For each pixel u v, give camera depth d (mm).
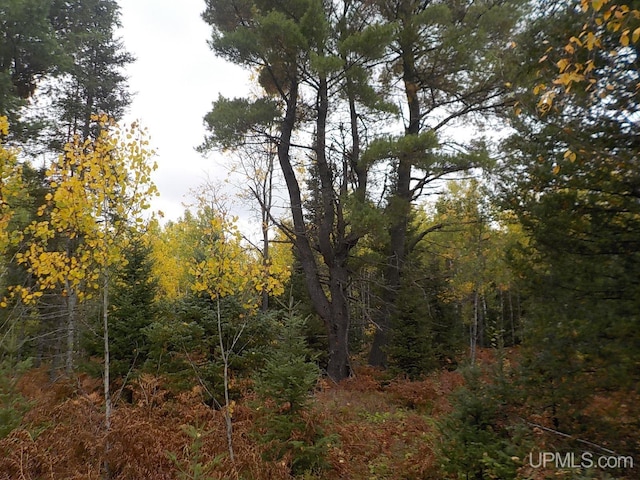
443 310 17281
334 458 6461
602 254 5000
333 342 13039
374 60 11414
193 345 8031
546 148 5492
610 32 4430
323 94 12688
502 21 11008
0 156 7324
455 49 11789
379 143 10938
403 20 12516
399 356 13344
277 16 10586
